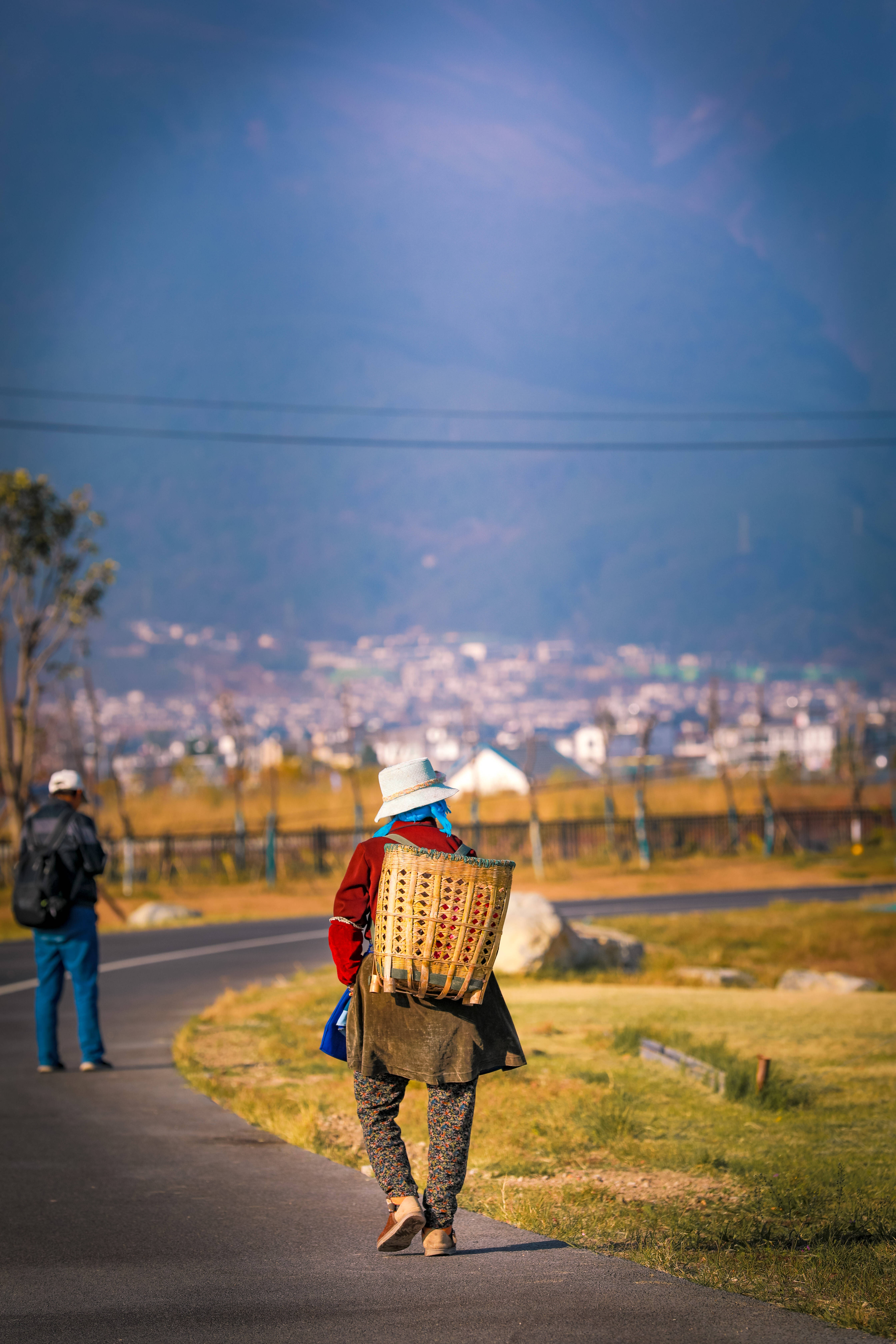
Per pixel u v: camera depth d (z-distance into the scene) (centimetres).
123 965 5122
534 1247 1457
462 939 1354
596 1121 2094
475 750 11544
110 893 8419
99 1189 1772
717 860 10381
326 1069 2714
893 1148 1950
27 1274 1398
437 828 1462
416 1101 2339
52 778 2736
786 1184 1711
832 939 5841
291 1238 1520
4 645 8488
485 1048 1397
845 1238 1478
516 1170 1839
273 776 11288
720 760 12294
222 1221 1602
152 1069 2777
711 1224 1534
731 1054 2634
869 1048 2823
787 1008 3444
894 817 12081
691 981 4509
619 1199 1673
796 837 11256
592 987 4106
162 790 13638
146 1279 1373
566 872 9538
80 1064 2866
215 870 9450
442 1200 1413
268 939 6122
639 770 11181
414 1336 1181
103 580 8694
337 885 8962
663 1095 2352
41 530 8512
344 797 13050
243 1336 1193
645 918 6531
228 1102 2375
